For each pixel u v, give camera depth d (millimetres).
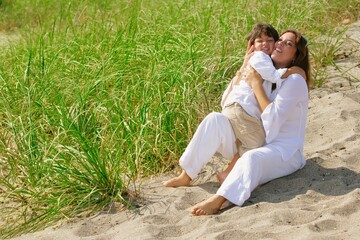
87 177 5773
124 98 7191
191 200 5520
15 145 6844
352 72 7789
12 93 7691
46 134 6766
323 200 5254
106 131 6754
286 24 8680
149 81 7047
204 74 7410
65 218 5488
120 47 8164
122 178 6133
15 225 5594
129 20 9469
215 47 7949
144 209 5465
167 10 9750
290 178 5598
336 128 6492
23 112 7336
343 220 4867
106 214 5473
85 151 5801
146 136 6328
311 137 6426
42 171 5980
